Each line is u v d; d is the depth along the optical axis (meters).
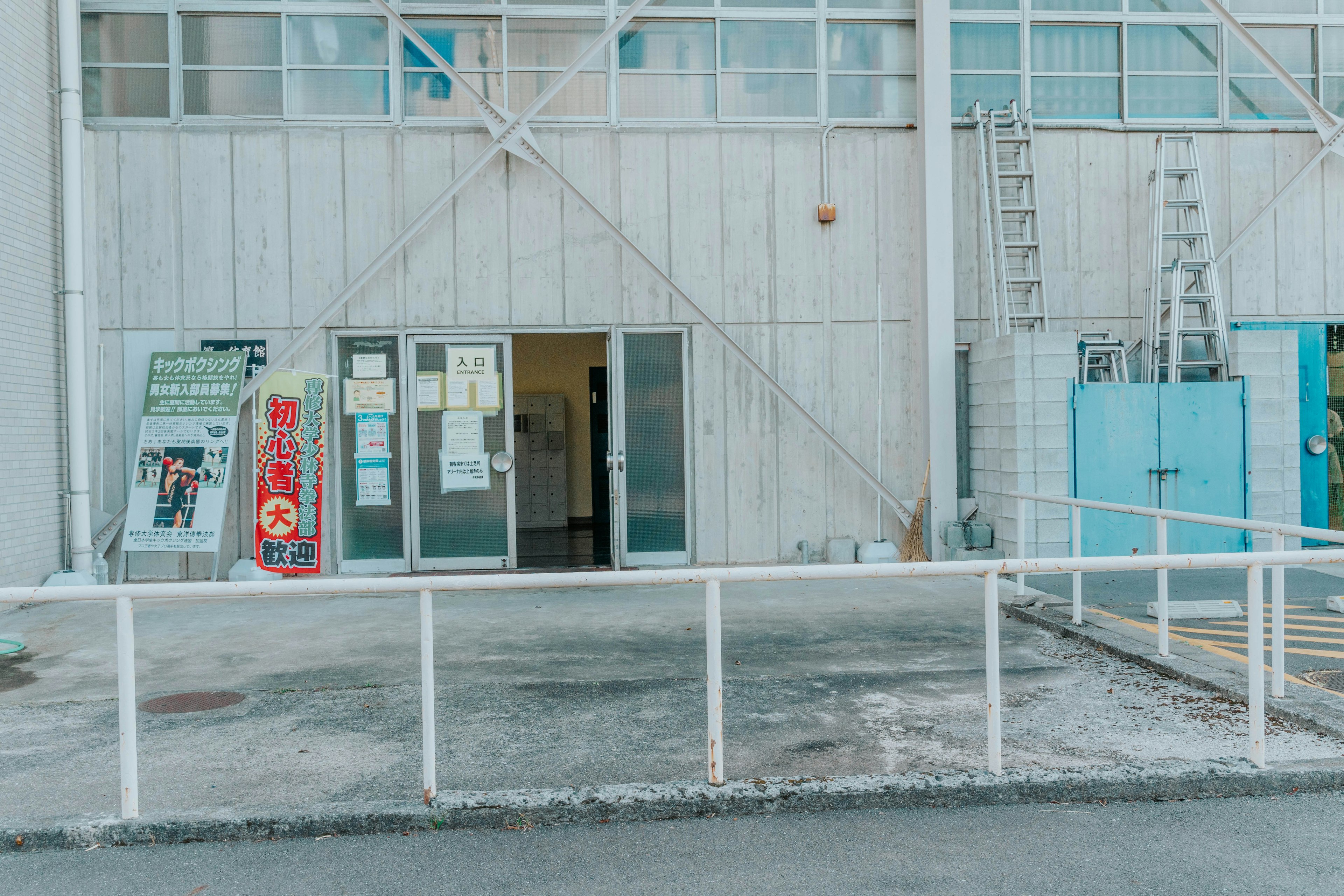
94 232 8.50
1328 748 3.75
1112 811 3.34
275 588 3.19
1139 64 9.50
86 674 5.35
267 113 8.77
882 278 9.09
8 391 7.34
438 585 3.28
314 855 3.06
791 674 5.13
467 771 3.68
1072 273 9.30
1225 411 8.49
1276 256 9.45
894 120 9.09
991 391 8.78
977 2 9.32
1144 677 4.94
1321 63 9.62
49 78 8.07
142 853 3.10
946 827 3.22
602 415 14.23
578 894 2.78
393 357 8.82
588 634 6.25
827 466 9.01
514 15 8.92
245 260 8.65
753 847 3.08
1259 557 3.53
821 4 9.09
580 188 8.89
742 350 8.91
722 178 8.97
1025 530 8.32
